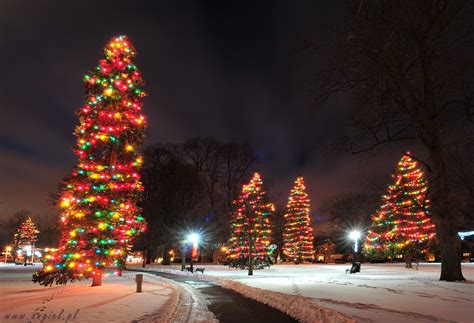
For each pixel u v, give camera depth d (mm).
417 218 39875
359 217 64562
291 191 64500
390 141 22500
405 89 20594
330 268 42000
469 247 56562
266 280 25188
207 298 16766
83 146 20984
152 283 23938
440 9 18688
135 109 22078
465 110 19234
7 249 100688
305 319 11203
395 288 18656
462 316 10773
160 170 58844
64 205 20234
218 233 59688
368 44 18891
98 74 21391
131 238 21953
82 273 20266
